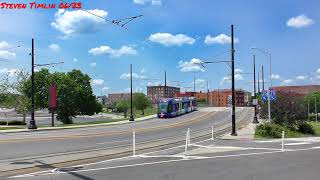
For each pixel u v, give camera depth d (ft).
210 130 152.56
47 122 339.77
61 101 303.27
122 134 124.98
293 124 157.79
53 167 57.11
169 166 55.83
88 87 333.01
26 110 257.96
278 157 67.05
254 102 190.60
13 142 93.04
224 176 47.01
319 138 120.16
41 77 305.53
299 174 48.47
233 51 124.88
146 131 140.97
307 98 526.16
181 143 97.96
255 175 47.70
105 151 78.79
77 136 114.01
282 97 159.94
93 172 50.83
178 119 235.20
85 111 326.85
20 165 59.26
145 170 52.06
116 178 46.01
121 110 510.99
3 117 423.23
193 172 50.14
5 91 257.14
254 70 210.38
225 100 566.36
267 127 123.85
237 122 213.46
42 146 86.38
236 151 77.46
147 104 478.59
